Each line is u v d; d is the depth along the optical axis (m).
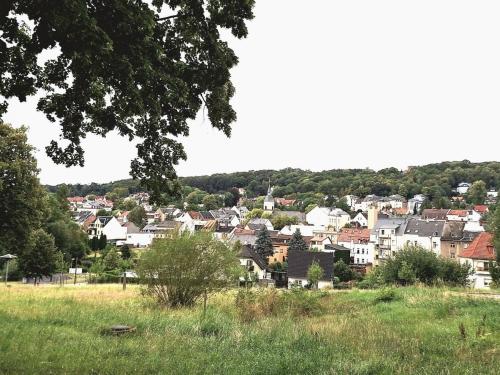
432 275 38.12
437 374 8.21
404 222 106.50
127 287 35.84
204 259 19.30
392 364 8.77
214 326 12.91
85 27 6.84
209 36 9.37
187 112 10.26
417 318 15.52
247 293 18.58
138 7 7.67
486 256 63.28
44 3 6.80
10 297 21.41
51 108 9.43
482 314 15.10
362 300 22.27
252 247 102.19
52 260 54.88
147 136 10.62
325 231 123.81
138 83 8.34
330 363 8.84
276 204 197.88
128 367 8.12
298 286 22.09
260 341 11.01
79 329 12.32
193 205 189.62
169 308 18.05
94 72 7.64
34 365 7.87
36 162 38.50
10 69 8.65
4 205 36.66
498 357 9.51
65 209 96.94
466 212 129.38
